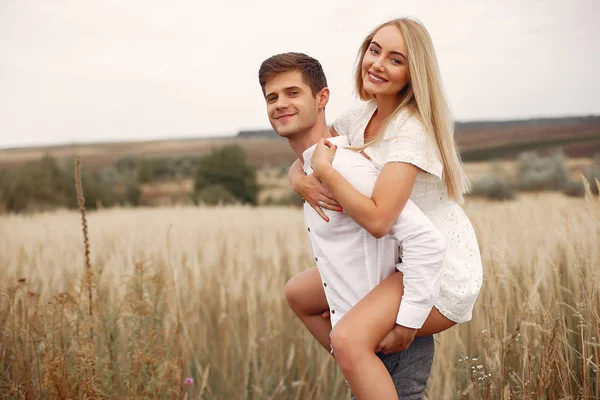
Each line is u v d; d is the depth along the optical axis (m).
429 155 2.20
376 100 2.59
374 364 1.99
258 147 92.69
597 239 2.86
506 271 2.78
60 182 30.78
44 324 2.81
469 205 6.56
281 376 3.52
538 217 4.27
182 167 69.44
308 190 2.24
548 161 49.03
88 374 2.52
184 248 5.19
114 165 67.19
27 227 7.85
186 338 3.48
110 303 3.32
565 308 3.05
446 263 2.26
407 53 2.30
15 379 2.66
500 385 2.53
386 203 2.05
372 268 2.23
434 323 2.22
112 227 7.86
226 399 3.51
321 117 2.43
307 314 2.64
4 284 3.74
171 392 2.76
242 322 4.11
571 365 2.78
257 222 8.56
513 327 2.87
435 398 3.08
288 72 2.31
